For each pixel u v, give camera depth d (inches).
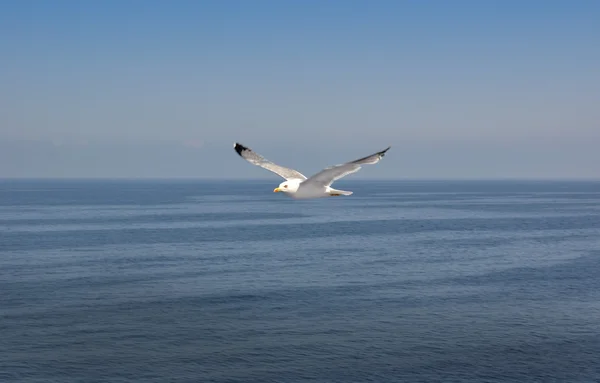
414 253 3843.5
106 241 4335.6
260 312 2293.3
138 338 1967.3
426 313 2288.4
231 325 2116.1
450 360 1785.2
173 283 2802.7
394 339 1972.2
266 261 3469.5
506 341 1952.5
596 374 1684.3
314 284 2810.0
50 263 3331.7
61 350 1847.9
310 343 1930.4
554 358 1806.1
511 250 4015.8
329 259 3558.1
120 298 2488.9
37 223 5664.4
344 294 2600.9
